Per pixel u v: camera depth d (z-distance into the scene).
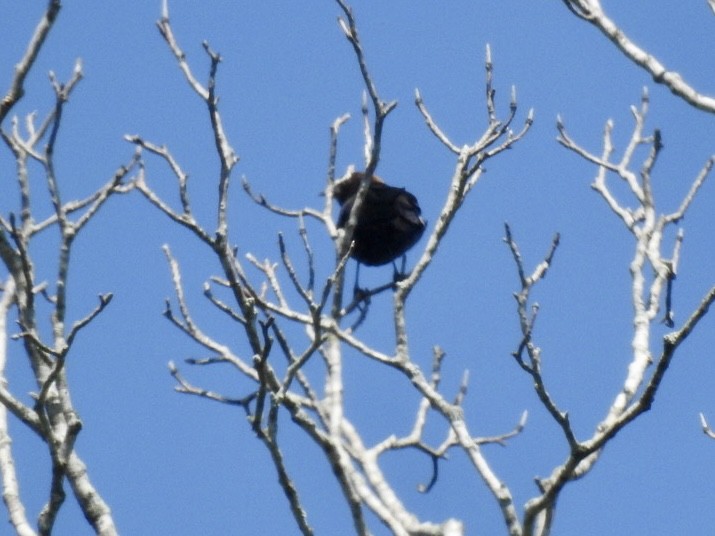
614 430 9.52
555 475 9.57
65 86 12.37
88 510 9.44
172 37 11.82
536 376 9.54
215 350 12.77
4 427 10.26
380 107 12.32
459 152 12.67
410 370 11.45
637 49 10.76
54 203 10.58
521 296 10.87
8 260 10.49
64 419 9.80
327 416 12.64
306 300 10.46
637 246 12.98
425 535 10.80
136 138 11.24
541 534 9.53
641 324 12.21
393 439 12.98
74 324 9.48
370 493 10.76
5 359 11.14
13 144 11.76
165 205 10.70
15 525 9.39
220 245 10.32
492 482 9.84
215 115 10.58
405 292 12.15
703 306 9.28
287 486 9.39
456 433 10.59
